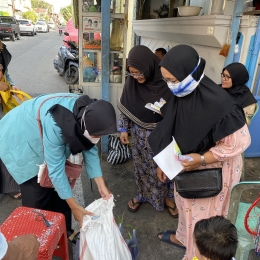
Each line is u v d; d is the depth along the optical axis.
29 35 24.53
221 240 1.16
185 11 3.41
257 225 1.47
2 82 2.76
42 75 9.05
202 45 3.44
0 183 2.17
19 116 1.70
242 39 2.93
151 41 5.52
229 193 1.70
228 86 2.68
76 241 1.98
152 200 2.50
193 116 1.56
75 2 3.54
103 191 1.84
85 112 1.44
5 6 35.12
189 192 1.65
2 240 1.03
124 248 1.68
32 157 1.73
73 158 3.59
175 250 2.19
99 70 3.63
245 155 3.66
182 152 1.66
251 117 2.63
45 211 1.71
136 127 2.30
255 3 3.14
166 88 2.12
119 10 3.37
